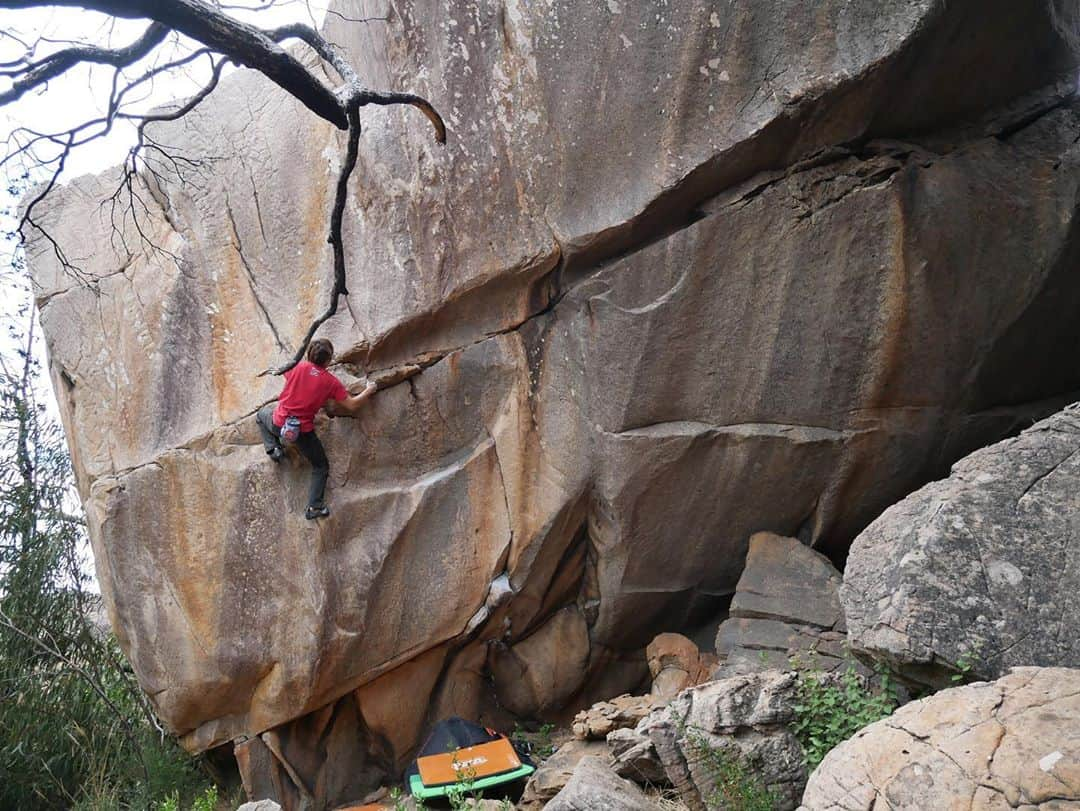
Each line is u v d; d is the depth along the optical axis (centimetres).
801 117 595
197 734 686
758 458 659
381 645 659
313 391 613
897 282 622
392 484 662
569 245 638
